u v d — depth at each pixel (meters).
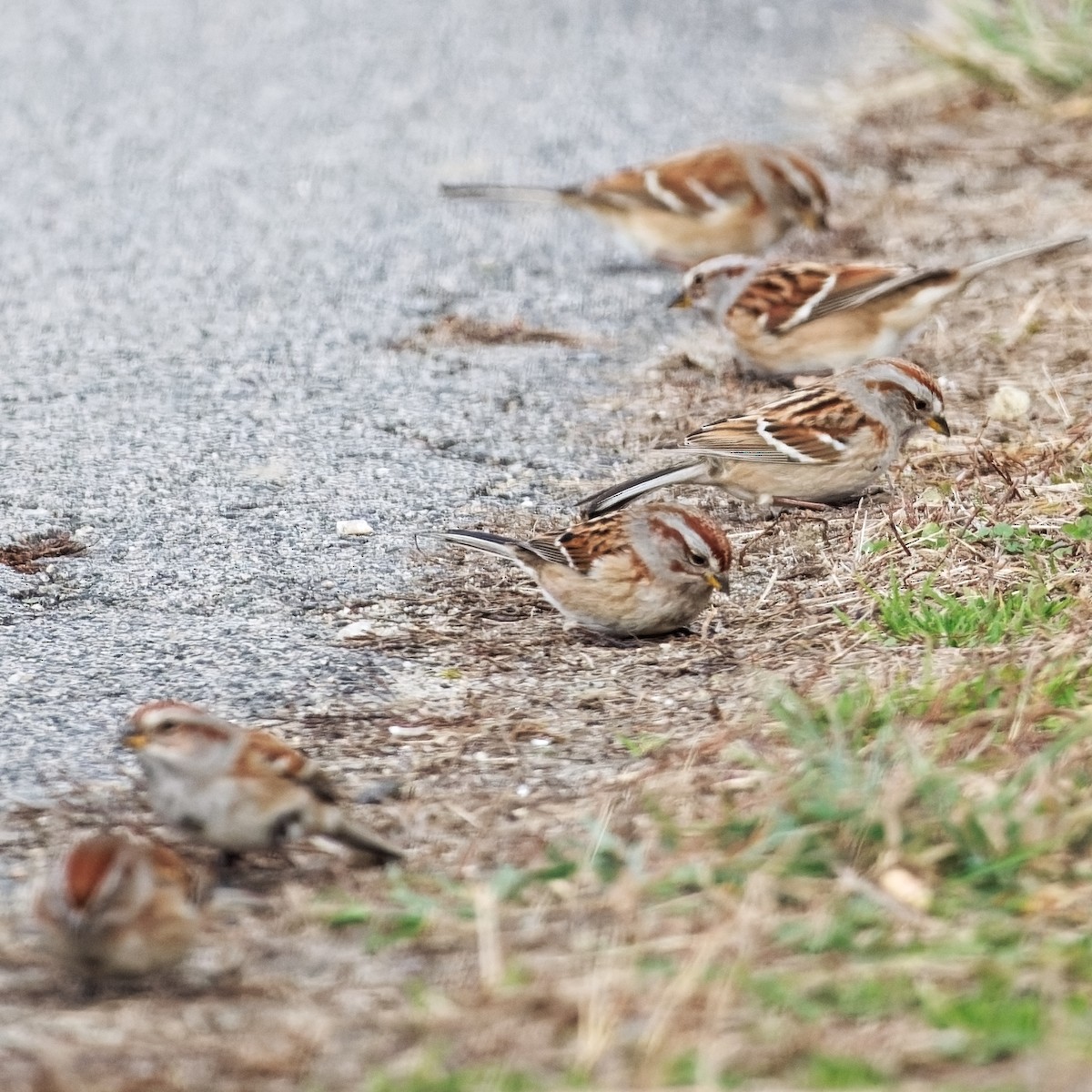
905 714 9.09
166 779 7.97
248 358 15.54
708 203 17.31
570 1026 6.77
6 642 10.62
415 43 25.28
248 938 7.60
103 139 21.48
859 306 14.66
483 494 12.91
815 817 7.98
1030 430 13.61
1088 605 10.07
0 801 8.82
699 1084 6.31
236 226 18.95
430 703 9.94
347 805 8.73
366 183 20.23
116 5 26.95
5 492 12.65
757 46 25.02
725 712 9.59
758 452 12.48
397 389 14.91
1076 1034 6.50
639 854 7.86
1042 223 18.39
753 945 7.20
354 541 12.11
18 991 7.22
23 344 15.75
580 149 21.03
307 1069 6.56
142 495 12.70
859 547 11.63
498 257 18.34
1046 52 22.11
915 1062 6.41
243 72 24.00
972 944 7.16
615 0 27.20
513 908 7.68
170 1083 6.48
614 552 10.61
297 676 10.24
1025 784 8.14
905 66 23.56
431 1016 6.86
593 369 15.54
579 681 10.23
